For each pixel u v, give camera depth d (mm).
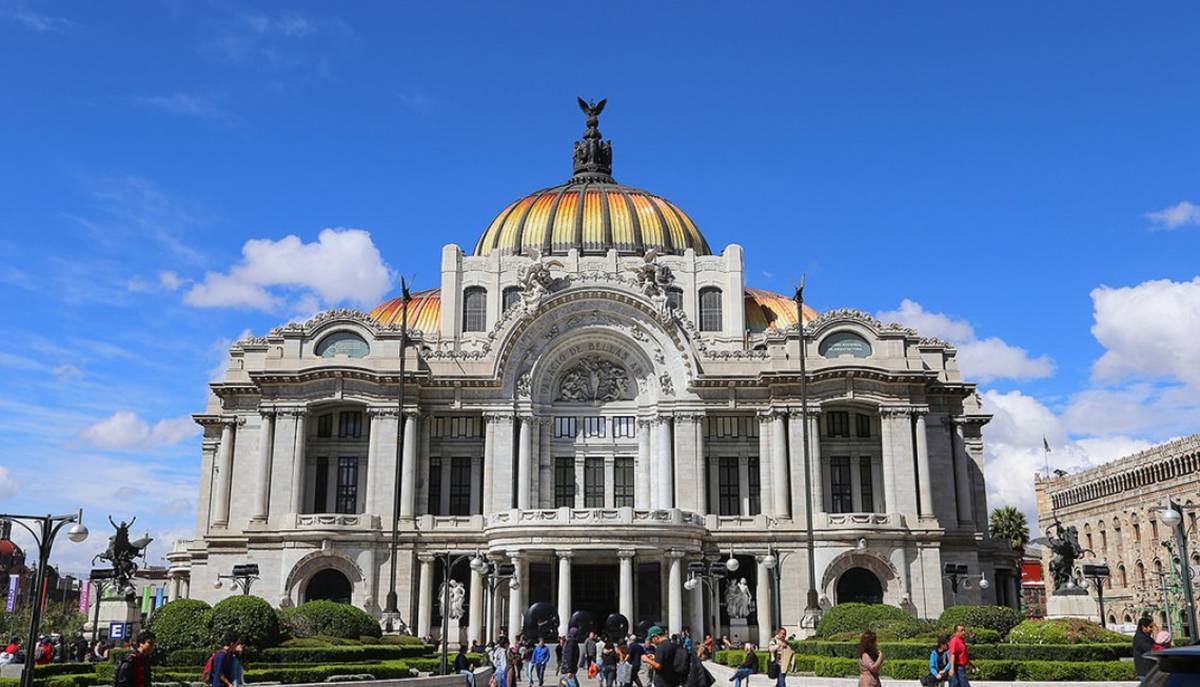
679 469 85938
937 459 88375
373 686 43312
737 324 96312
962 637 30922
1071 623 47281
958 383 89000
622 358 91250
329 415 87750
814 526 81688
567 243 99812
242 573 73688
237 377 87750
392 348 85875
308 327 86125
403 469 83500
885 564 80625
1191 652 12305
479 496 86812
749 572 84312
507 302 96438
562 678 44062
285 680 43875
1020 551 128625
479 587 79375
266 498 82500
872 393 84812
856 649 49906
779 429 85375
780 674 37312
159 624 47719
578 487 89188
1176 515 39594
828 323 87062
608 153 118750
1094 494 135000
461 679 49219
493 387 86500
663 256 98188
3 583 119688
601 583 81938
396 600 76938
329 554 79438
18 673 38344
